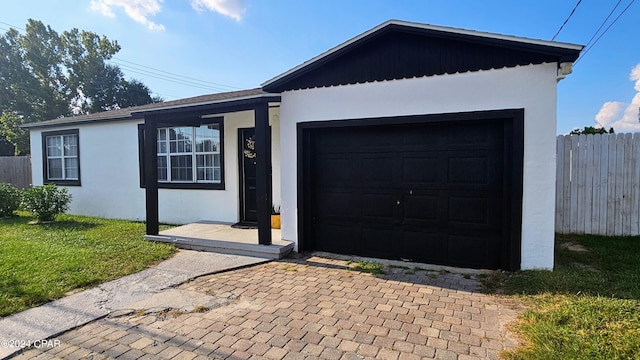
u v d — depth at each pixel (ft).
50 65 91.61
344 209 18.35
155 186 20.80
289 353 8.61
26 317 10.64
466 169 15.64
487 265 15.43
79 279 13.76
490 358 8.27
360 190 17.92
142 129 28.60
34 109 89.66
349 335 9.51
